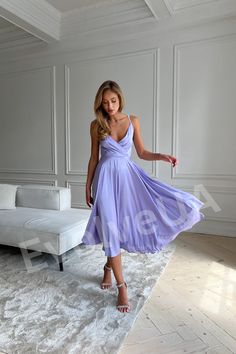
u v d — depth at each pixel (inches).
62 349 53.4
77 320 62.9
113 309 67.4
